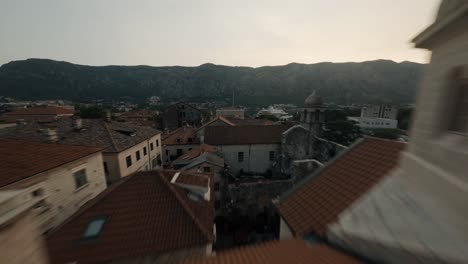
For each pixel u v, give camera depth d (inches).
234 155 1359.5
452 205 128.6
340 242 180.2
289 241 228.2
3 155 461.1
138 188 459.5
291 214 345.7
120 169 856.9
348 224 181.2
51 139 721.0
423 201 151.7
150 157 1179.9
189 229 402.6
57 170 502.9
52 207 487.8
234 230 756.0
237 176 1325.0
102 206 414.3
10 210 111.3
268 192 794.8
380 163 323.6
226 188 881.5
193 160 1022.4
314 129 1254.3
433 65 160.2
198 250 384.5
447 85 147.5
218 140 1349.7
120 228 384.8
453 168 133.3
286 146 1245.7
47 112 2155.5
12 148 495.8
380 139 371.2
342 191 324.5
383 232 148.0
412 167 177.9
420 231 133.1
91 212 403.2
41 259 132.8
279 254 177.3
